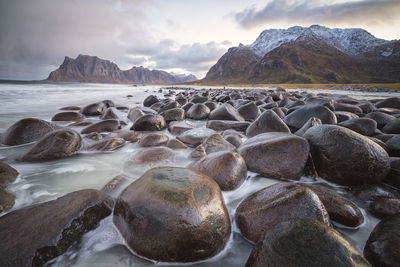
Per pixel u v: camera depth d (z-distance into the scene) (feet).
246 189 10.15
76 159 13.66
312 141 11.34
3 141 15.85
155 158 12.53
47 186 10.37
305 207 6.61
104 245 6.51
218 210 6.63
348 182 10.00
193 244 5.91
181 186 6.82
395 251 5.38
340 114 21.79
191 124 25.34
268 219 6.70
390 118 21.06
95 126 19.84
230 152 10.48
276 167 11.09
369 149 9.61
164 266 5.93
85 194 7.50
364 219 7.79
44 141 13.58
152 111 30.14
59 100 46.78
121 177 10.85
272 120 17.26
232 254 6.40
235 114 25.05
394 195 8.83
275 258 4.95
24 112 29.91
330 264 4.58
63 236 6.10
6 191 8.95
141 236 6.09
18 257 5.37
